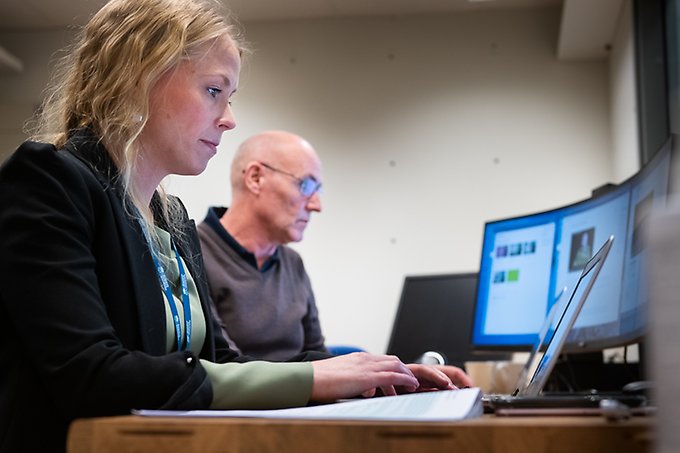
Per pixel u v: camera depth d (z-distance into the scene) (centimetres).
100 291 99
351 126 453
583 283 109
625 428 58
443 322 299
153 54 112
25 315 87
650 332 48
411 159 447
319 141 453
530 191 436
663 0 345
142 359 86
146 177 118
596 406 75
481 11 454
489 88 447
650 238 48
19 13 449
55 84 129
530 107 443
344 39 460
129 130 111
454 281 303
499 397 93
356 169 449
